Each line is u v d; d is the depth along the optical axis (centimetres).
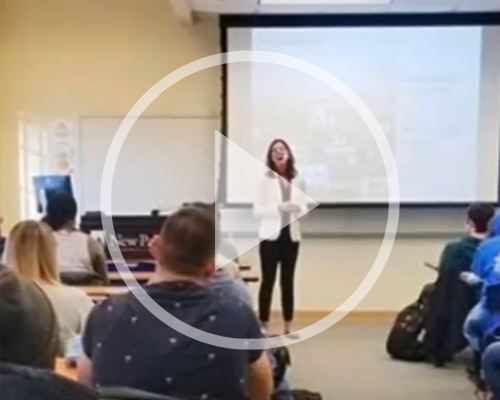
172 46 574
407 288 575
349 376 402
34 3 571
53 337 121
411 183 573
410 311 455
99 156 576
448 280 415
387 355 450
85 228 336
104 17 572
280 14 559
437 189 573
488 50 563
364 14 559
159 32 573
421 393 371
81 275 296
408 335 439
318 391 371
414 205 572
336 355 450
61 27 573
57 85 577
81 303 218
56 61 575
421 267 575
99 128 576
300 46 566
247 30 564
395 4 527
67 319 212
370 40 565
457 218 574
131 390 117
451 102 568
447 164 572
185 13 524
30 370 111
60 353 183
